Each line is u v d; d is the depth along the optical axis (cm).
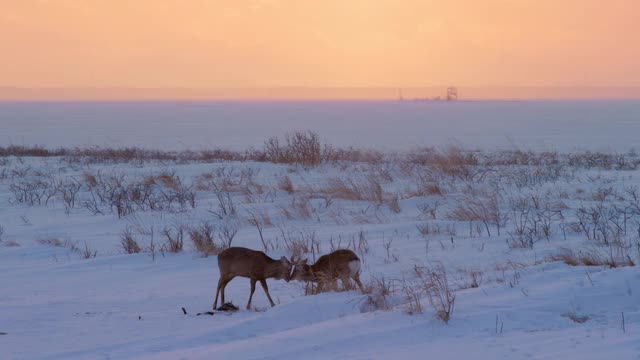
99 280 1689
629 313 1102
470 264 1686
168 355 1031
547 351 921
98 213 2767
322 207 2695
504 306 1165
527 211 2414
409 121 19775
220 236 2180
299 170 3703
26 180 3584
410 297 1277
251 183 3219
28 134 12569
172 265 1856
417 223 2278
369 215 2531
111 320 1298
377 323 1116
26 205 2961
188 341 1135
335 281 1453
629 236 1944
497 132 12925
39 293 1552
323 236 2169
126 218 2653
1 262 1939
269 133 13125
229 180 3388
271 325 1220
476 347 962
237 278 1705
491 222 2252
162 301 1464
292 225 2416
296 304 1292
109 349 1095
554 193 2827
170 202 2936
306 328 1124
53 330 1225
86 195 3158
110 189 3203
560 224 2139
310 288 1528
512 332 1038
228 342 1119
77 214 2767
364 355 960
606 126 15362
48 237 2333
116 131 13962
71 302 1451
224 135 12406
